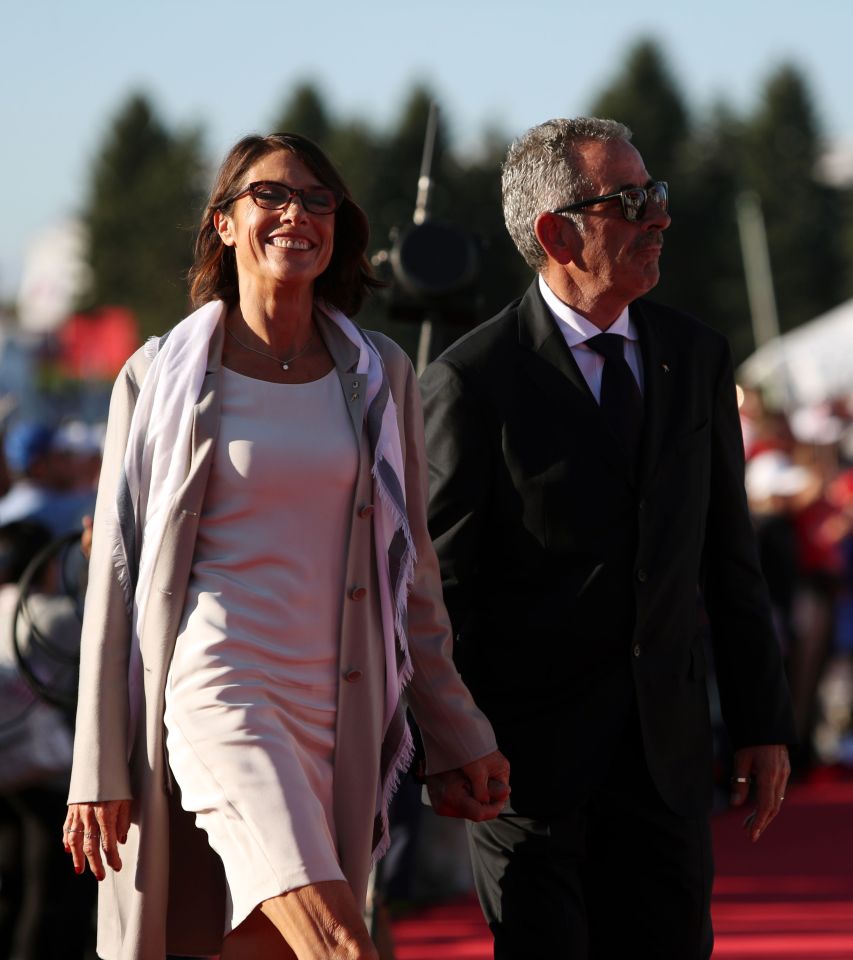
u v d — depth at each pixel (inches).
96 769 366.3
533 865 416.8
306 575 372.2
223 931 385.1
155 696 367.6
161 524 369.4
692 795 424.2
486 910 428.1
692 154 7790.4
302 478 372.2
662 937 424.2
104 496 380.5
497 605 427.2
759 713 441.4
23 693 577.3
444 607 408.2
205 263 399.2
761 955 729.6
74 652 574.6
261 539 370.0
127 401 384.2
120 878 375.2
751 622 443.2
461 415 424.8
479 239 580.7
